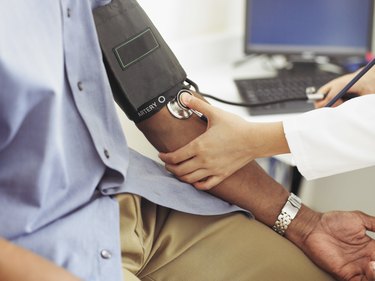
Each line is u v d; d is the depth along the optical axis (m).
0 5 0.62
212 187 0.88
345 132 0.77
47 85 0.61
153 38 0.83
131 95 0.82
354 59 1.46
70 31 0.72
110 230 0.71
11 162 0.65
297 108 1.10
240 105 1.08
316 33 1.45
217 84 1.34
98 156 0.74
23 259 0.49
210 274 0.78
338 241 0.84
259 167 0.91
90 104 0.74
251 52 1.48
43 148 0.63
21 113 0.61
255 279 0.78
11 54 0.60
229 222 0.87
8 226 0.65
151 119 0.85
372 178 1.06
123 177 0.76
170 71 0.84
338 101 0.99
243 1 1.54
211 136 0.81
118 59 0.80
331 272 0.83
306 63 1.51
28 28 0.64
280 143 0.80
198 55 1.47
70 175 0.72
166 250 0.82
